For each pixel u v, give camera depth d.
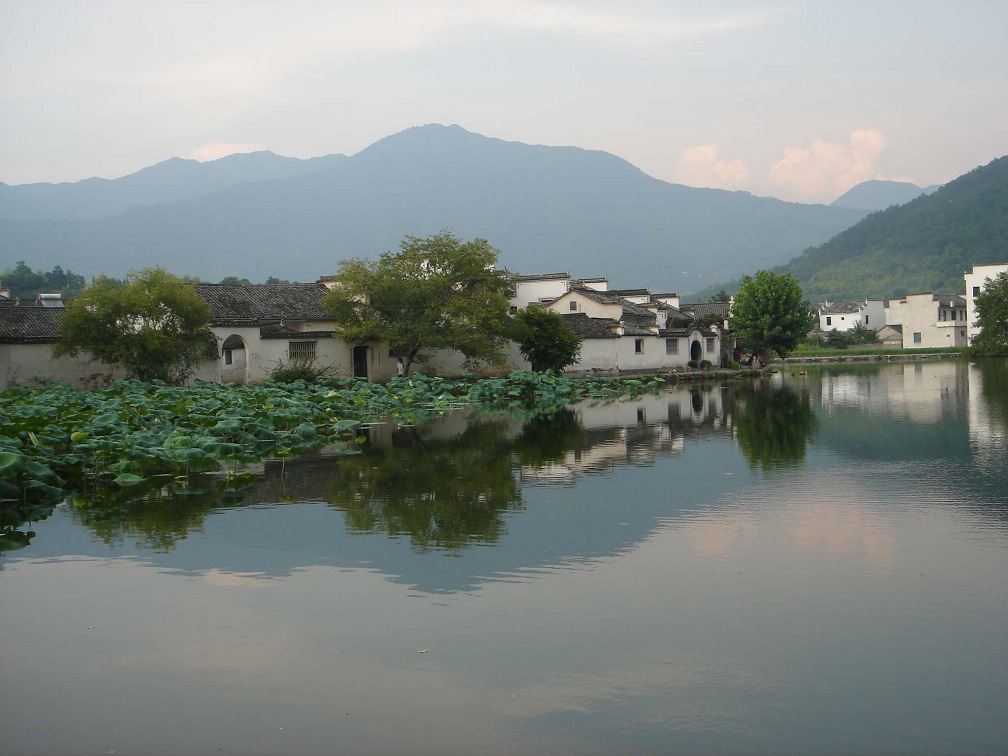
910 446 24.08
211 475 20.92
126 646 9.94
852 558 12.86
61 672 9.31
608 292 79.88
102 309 38.34
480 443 26.38
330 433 29.88
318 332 47.44
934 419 30.73
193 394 35.19
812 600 11.05
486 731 7.98
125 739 7.98
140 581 12.22
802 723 8.05
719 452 23.69
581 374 59.97
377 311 47.97
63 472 20.80
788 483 18.88
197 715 8.38
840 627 10.16
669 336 67.19
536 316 54.41
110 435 22.62
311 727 8.12
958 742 7.71
